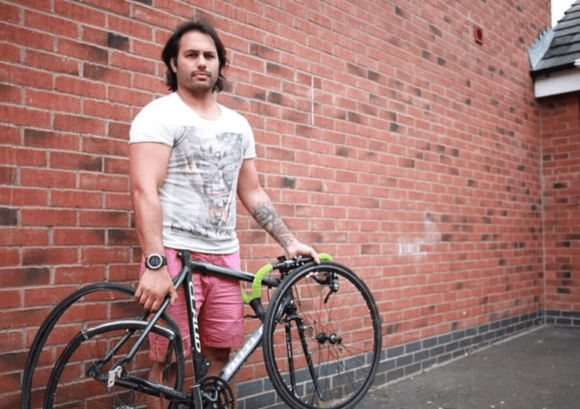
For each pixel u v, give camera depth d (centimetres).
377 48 410
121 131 265
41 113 239
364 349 380
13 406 228
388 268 406
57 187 243
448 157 475
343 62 382
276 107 336
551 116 620
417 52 448
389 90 418
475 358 466
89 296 253
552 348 500
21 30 234
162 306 214
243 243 315
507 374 414
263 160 326
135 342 210
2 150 228
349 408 264
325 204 362
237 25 318
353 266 379
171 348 221
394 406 342
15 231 230
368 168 396
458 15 500
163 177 221
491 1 550
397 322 411
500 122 552
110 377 202
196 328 224
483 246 514
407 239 425
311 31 361
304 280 346
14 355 229
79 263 249
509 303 549
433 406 342
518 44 593
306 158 352
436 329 448
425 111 452
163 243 223
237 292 248
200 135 227
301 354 341
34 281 235
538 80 615
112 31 264
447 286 464
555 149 616
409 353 418
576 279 595
